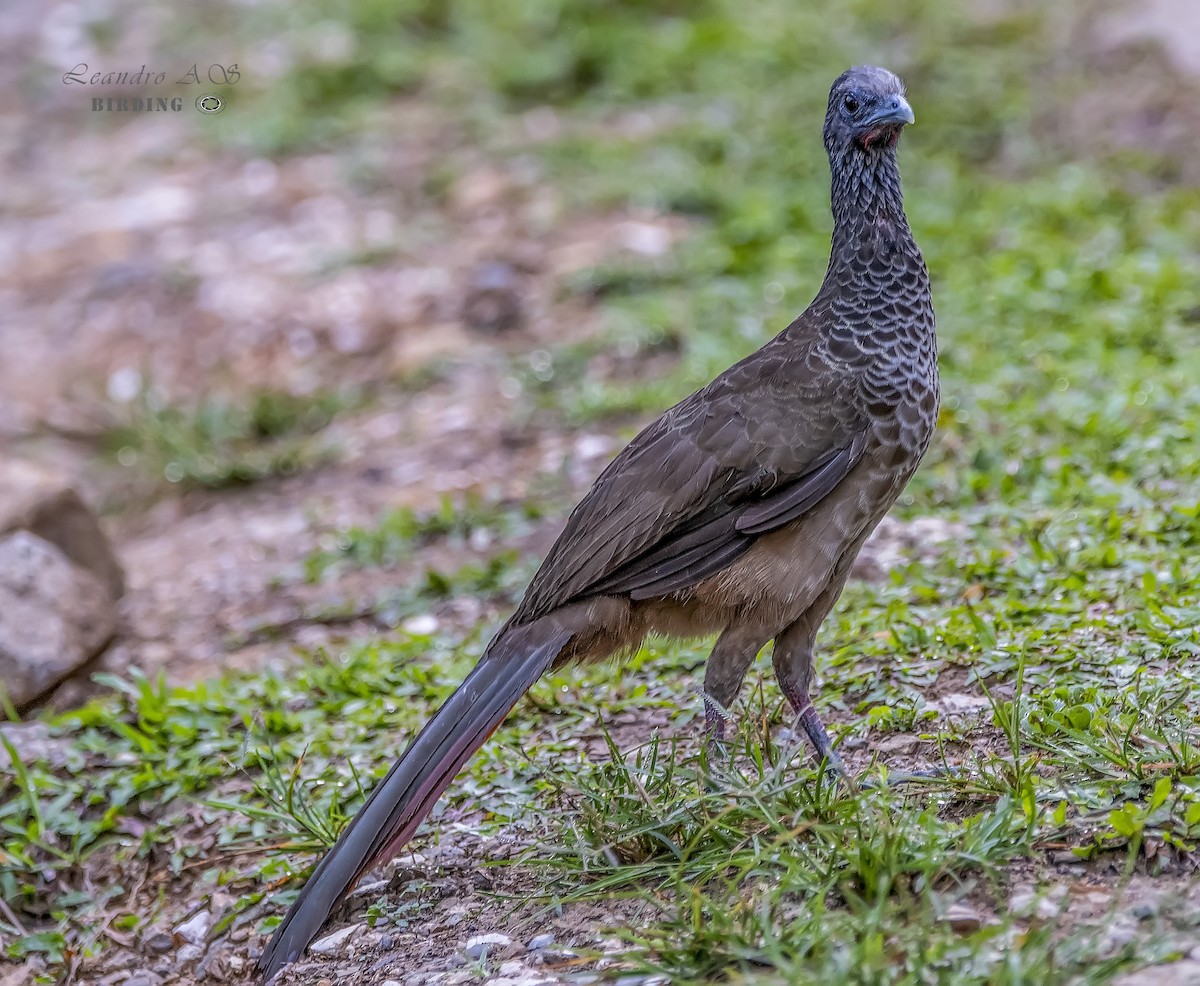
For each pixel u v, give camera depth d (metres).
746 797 7.42
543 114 22.47
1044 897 6.61
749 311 15.62
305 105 23.84
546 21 24.44
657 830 7.52
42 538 12.84
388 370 17.16
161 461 16.45
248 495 15.68
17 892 9.18
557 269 18.02
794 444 8.07
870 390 8.21
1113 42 20.45
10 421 17.67
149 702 10.37
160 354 18.52
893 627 9.64
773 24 22.94
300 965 7.67
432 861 8.31
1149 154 17.77
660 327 15.88
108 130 24.72
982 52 21.16
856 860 6.78
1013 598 9.70
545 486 13.77
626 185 19.39
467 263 18.66
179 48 26.19
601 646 8.33
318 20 25.86
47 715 11.03
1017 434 12.05
